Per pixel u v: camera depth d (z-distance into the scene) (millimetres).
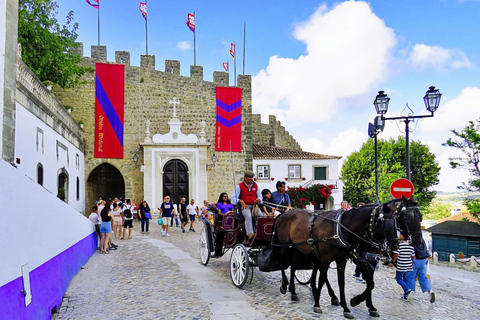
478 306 8406
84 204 30109
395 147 52000
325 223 7516
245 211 9469
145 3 34094
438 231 22172
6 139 11172
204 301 8008
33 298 5844
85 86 31234
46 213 7000
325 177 38156
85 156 30844
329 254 7328
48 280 6918
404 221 6582
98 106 31266
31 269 5879
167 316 7043
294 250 8305
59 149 20859
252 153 35844
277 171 37656
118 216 19156
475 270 16891
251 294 8625
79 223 11422
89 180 34219
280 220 8719
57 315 7113
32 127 15734
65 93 30891
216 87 34438
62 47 24953
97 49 31844
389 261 7426
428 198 50656
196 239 18859
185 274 10711
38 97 16516
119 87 31766
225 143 34062
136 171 31719
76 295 8445
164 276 10438
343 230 7184
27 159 15094
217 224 11406
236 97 34750
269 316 7074
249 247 9555
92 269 11281
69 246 9617
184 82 33531
